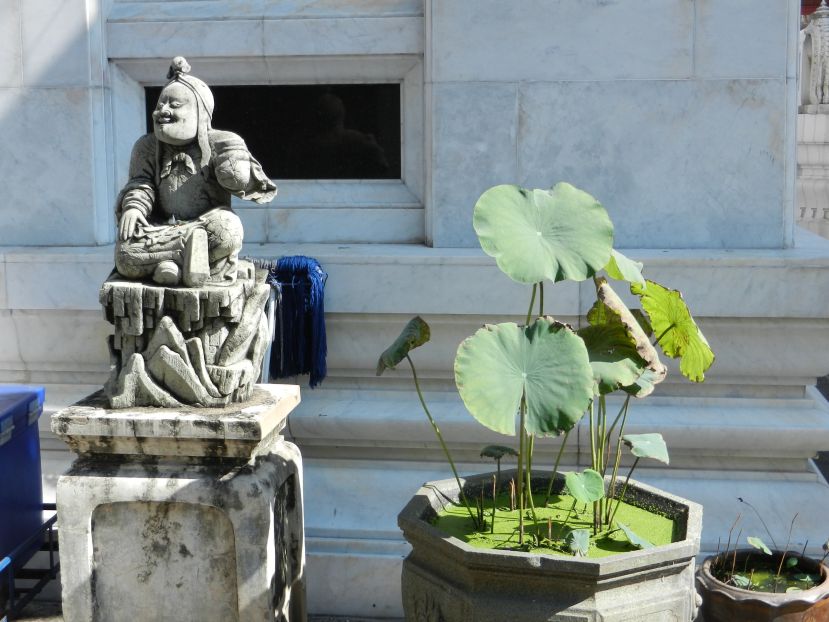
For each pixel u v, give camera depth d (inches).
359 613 208.8
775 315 211.6
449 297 216.1
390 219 233.3
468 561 146.4
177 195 169.5
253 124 235.3
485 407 144.3
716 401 220.8
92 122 229.0
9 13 227.5
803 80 479.8
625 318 152.8
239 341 168.4
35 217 232.4
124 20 231.0
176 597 168.4
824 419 216.1
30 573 203.5
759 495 214.7
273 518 167.0
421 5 226.7
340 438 222.4
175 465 165.9
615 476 168.7
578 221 154.9
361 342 221.8
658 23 216.8
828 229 454.0
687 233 221.8
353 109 233.0
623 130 219.8
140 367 166.4
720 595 172.6
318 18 226.1
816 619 170.9
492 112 220.8
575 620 144.2
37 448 207.2
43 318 224.5
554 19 217.9
